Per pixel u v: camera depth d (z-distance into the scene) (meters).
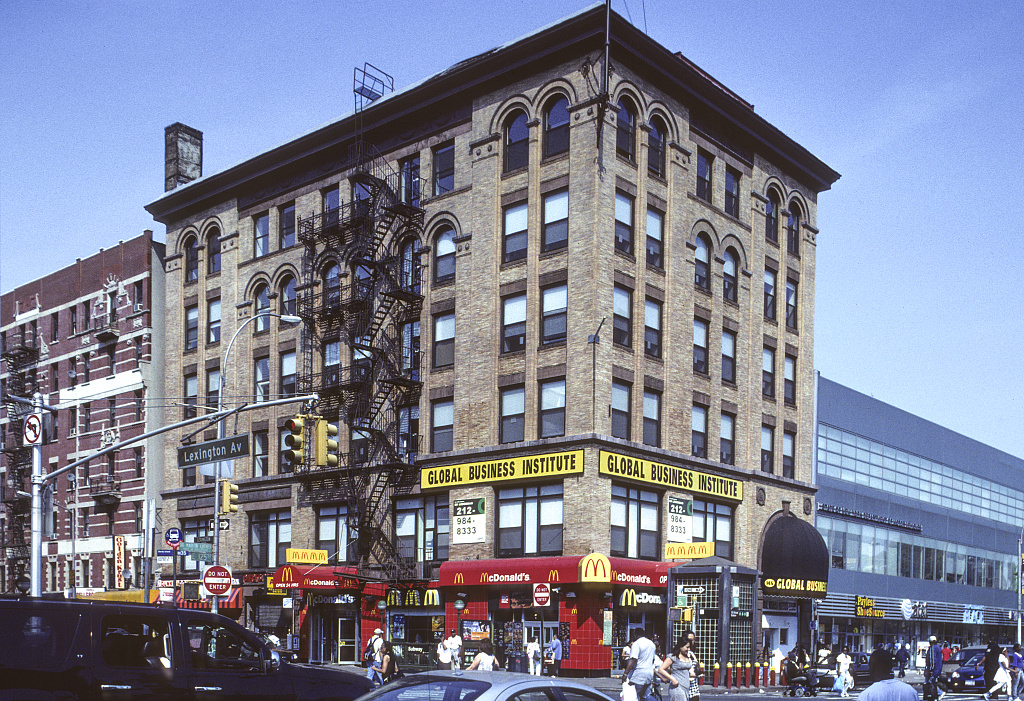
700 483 44.44
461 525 42.56
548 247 41.72
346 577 43.62
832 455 60.94
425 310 45.50
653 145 44.06
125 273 60.97
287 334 51.53
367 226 47.69
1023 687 37.19
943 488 75.50
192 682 13.81
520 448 40.88
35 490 27.47
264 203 53.69
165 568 55.06
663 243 44.00
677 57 43.91
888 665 8.80
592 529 38.59
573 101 41.47
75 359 63.88
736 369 47.94
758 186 50.50
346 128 49.19
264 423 51.84
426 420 44.69
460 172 45.06
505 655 40.19
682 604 39.84
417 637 43.62
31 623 12.77
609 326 40.28
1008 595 84.75
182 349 56.91
